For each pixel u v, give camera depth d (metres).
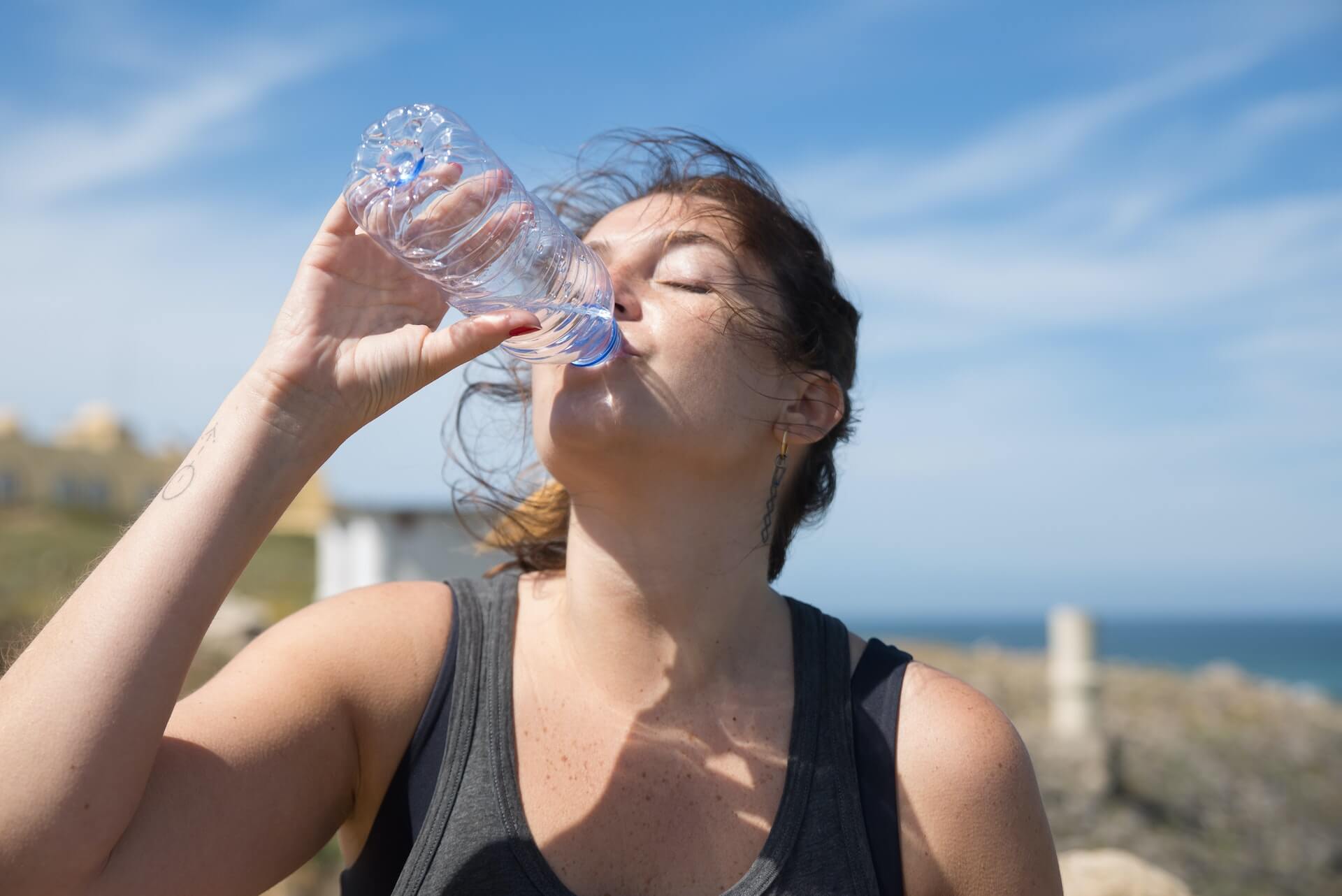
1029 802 1.56
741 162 1.94
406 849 1.51
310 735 1.50
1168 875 2.58
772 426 1.68
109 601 1.29
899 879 1.50
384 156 1.50
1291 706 15.13
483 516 2.12
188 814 1.34
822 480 1.98
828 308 1.78
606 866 1.46
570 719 1.56
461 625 1.65
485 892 1.42
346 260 1.47
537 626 1.67
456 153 1.58
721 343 1.58
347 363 1.42
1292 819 9.54
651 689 1.59
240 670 1.54
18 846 1.18
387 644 1.59
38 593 11.10
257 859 1.42
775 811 1.51
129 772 1.24
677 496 1.58
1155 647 116.88
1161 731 12.17
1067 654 9.46
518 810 1.47
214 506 1.35
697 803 1.50
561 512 2.03
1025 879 1.53
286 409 1.41
